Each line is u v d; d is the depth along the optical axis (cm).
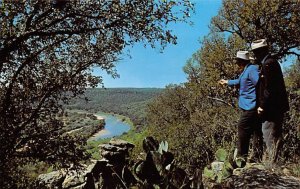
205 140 1059
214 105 2742
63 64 1633
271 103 449
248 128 467
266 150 439
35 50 1441
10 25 1266
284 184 354
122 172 270
